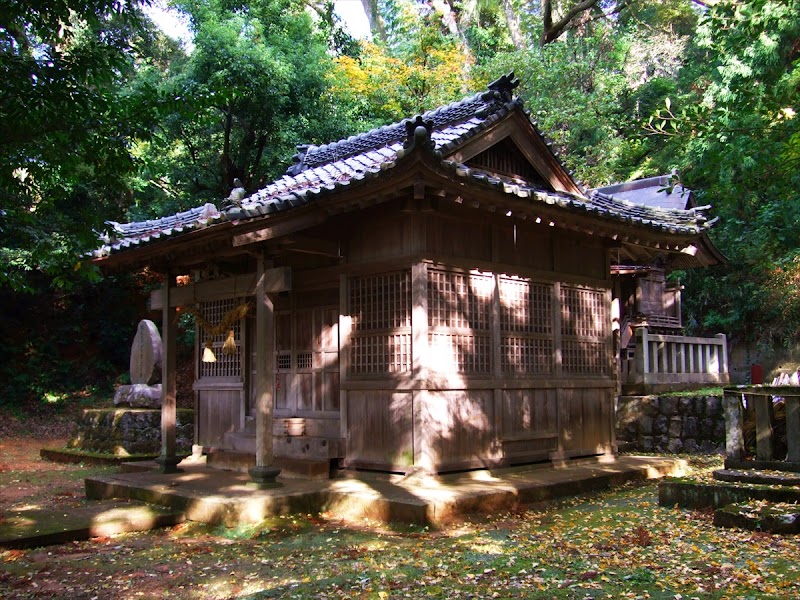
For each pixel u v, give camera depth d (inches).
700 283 802.8
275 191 384.8
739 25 355.9
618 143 874.8
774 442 300.8
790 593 178.9
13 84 220.2
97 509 305.6
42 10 238.5
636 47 1061.8
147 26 805.2
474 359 344.2
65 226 293.7
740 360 788.0
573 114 865.5
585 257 417.1
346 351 350.3
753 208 764.6
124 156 254.2
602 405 416.5
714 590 183.8
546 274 384.5
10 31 247.3
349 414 347.9
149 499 320.5
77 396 877.2
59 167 257.0
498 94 376.2
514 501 305.1
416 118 268.4
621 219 359.6
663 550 225.1
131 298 954.7
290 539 261.9
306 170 440.1
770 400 297.6
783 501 264.1
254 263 399.9
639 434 517.3
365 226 345.1
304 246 333.1
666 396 516.7
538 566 211.5
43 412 833.5
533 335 375.2
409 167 272.1
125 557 243.8
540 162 390.3
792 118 349.1
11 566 231.9
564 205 327.0
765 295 746.2
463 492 293.1
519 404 364.8
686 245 431.8
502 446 351.9
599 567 209.2
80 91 233.5
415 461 316.5
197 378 433.7
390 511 278.5
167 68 913.5
